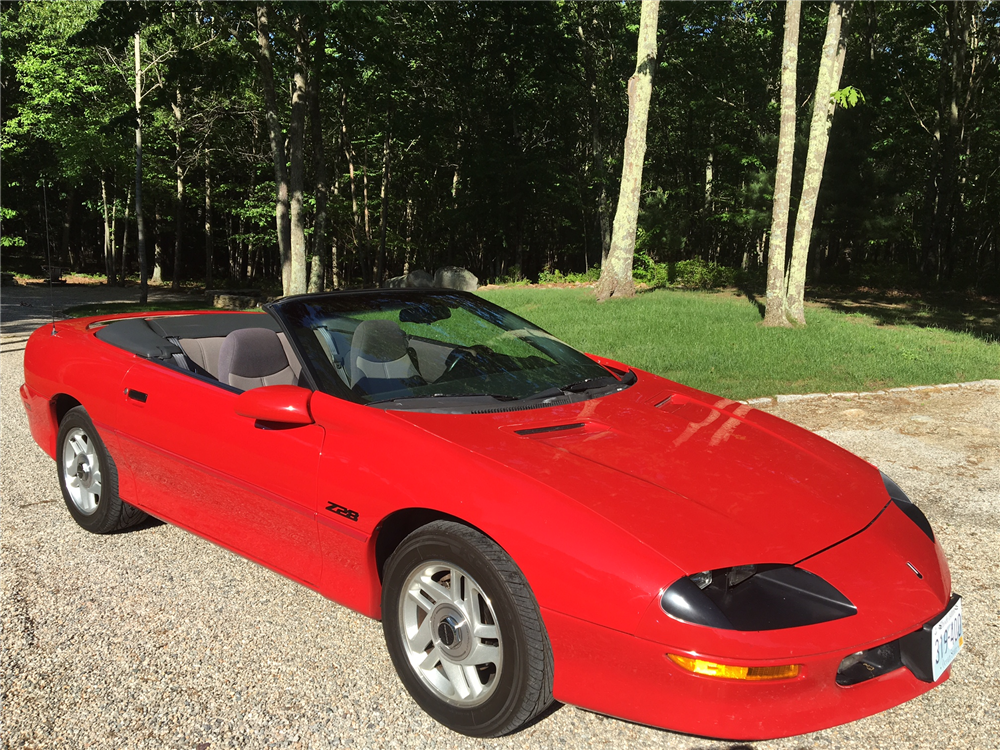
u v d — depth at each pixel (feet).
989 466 17.37
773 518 7.32
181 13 65.82
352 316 10.56
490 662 7.30
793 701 6.34
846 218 82.23
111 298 84.28
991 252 154.61
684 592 6.31
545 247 176.96
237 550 10.09
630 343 35.65
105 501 12.10
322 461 8.59
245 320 13.97
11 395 23.82
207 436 9.97
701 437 8.98
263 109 105.50
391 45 68.85
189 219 166.81
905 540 7.79
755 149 98.17
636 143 60.64
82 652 9.01
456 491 7.38
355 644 9.32
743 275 84.99
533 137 132.67
